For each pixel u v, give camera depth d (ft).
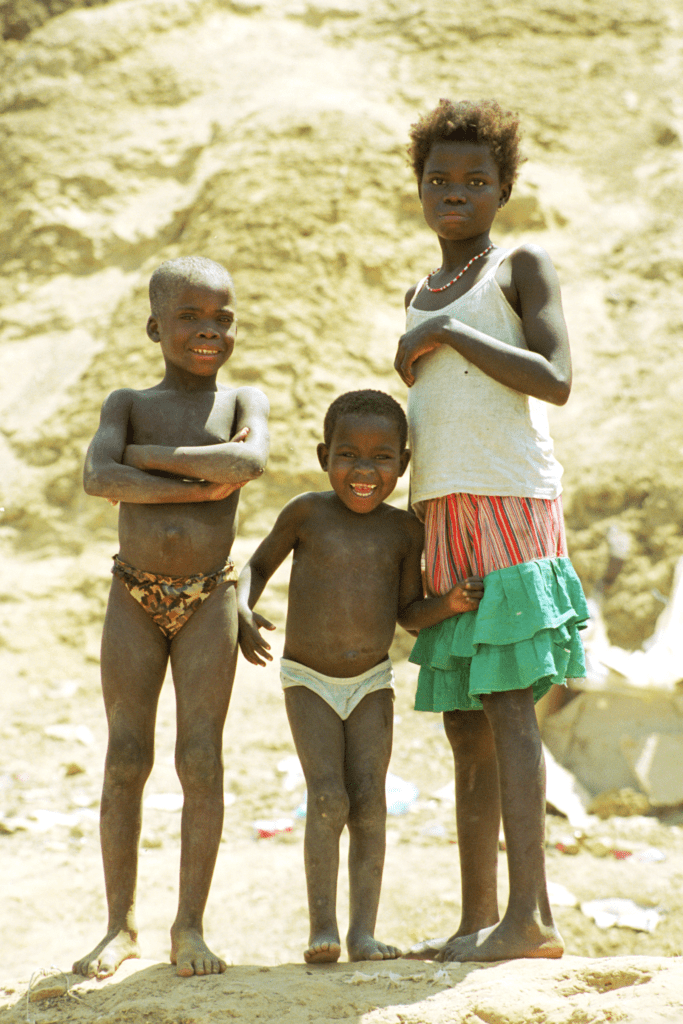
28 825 19.26
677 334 30.83
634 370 30.19
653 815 20.20
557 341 10.61
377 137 34.60
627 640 24.25
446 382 10.94
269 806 20.16
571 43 39.65
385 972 9.27
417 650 11.40
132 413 10.76
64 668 26.23
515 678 10.14
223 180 34.68
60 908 16.12
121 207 37.58
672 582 24.58
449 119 11.25
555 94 38.24
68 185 38.11
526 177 35.55
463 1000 8.46
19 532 30.27
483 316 10.95
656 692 21.95
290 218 32.40
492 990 8.55
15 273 37.14
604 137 37.22
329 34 41.24
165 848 18.33
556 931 9.68
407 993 8.82
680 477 26.22
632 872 17.57
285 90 38.63
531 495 10.64
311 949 9.87
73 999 9.27
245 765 21.70
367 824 10.64
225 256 32.24
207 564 10.52
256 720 23.45
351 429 10.95
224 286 10.86
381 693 11.10
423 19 40.60
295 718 10.94
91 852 18.43
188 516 10.46
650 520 25.88
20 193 38.37
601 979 8.73
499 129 11.26
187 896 9.90
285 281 31.32
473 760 11.27
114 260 36.63
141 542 10.44
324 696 10.94
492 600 10.28
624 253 34.04
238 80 39.99
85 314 35.42
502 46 39.50
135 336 32.73
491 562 10.51
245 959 14.73
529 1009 8.21
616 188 35.94
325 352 30.35
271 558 11.57
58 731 23.36
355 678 11.03
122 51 41.42
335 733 10.84
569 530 26.55
